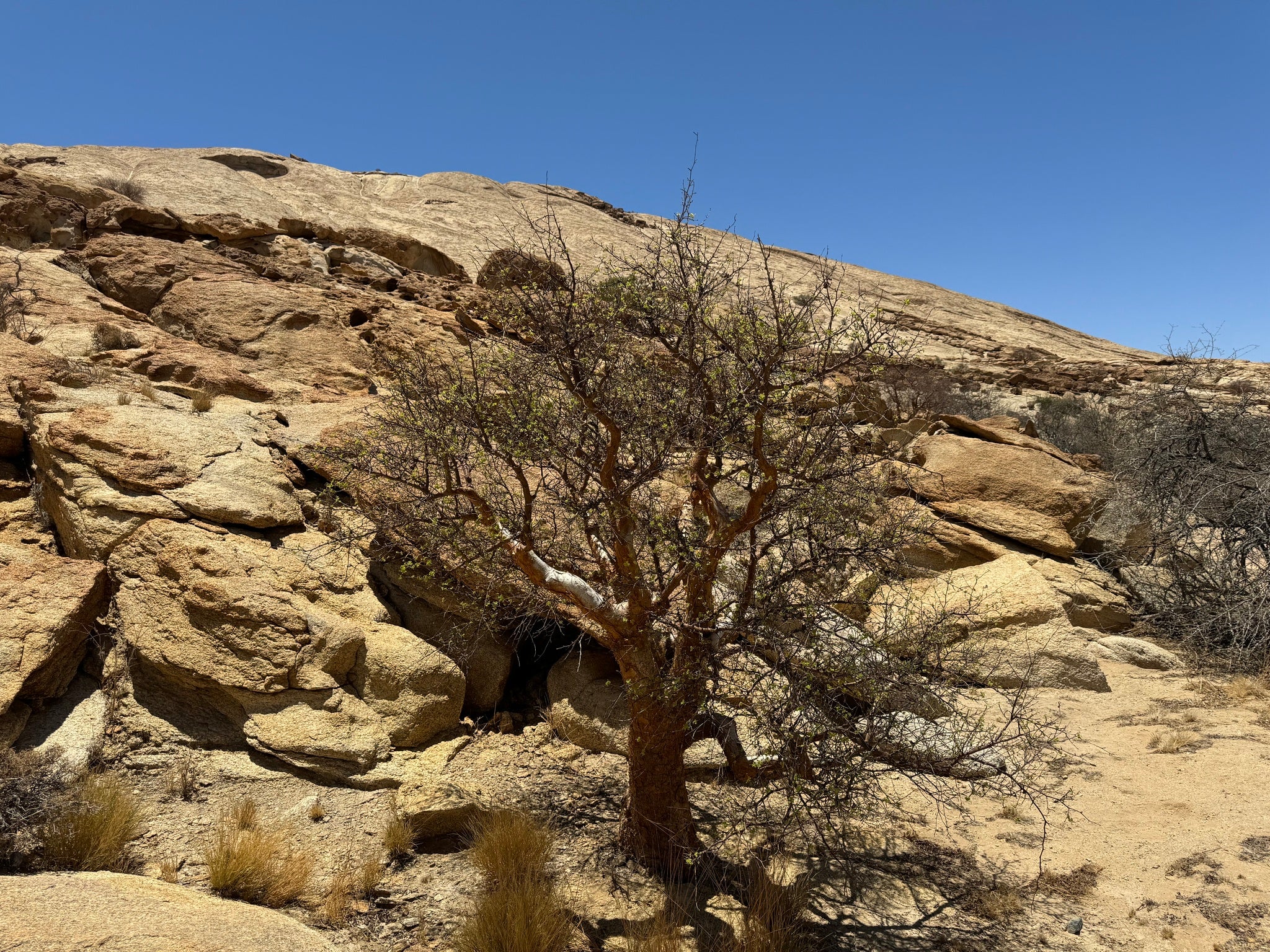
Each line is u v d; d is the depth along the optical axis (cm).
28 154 3634
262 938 364
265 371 1152
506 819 518
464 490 500
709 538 500
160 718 583
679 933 447
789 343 427
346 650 620
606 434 537
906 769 480
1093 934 483
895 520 509
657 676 498
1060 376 3506
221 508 688
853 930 479
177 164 4047
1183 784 656
